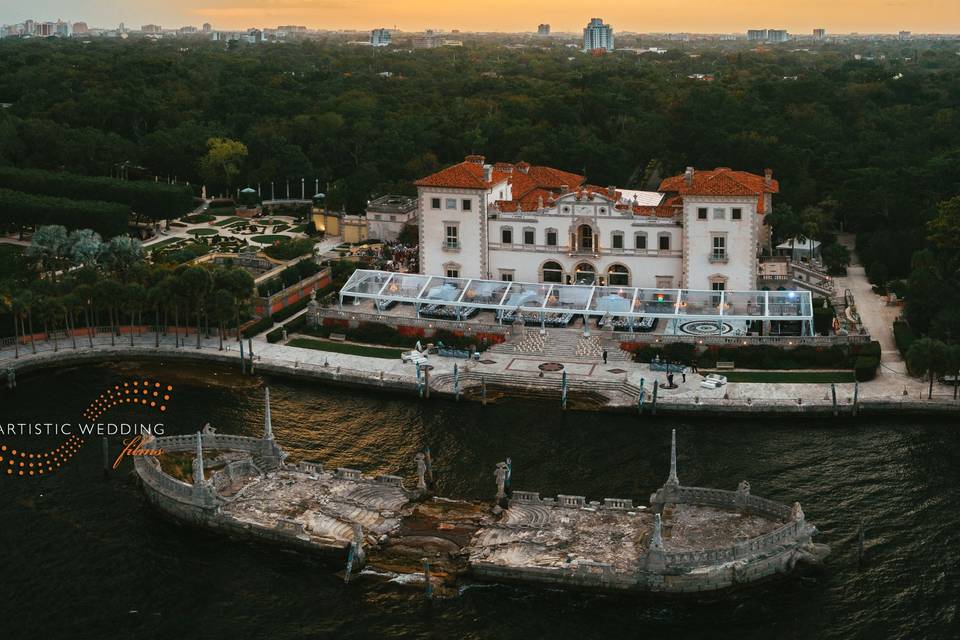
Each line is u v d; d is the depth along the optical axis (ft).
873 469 465.06
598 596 376.89
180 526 426.92
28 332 645.51
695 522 407.23
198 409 547.08
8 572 396.57
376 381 569.23
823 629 358.23
